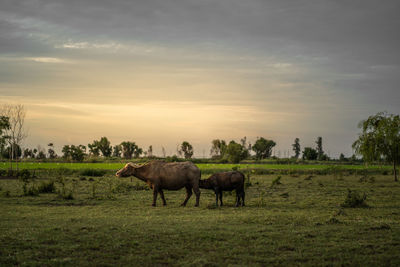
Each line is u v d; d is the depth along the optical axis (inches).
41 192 880.3
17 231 410.3
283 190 1041.5
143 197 819.4
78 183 1195.3
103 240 373.4
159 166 681.6
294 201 767.7
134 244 361.4
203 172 1957.4
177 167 679.1
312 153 4923.7
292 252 342.0
